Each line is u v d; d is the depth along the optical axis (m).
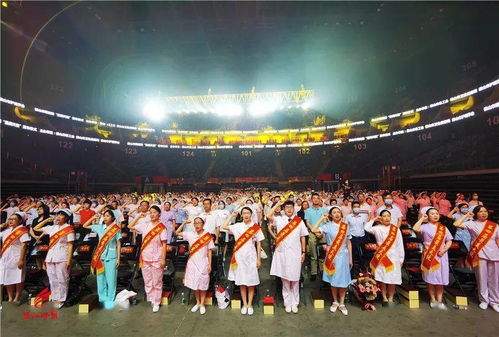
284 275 4.98
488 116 24.22
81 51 37.75
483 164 19.19
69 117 35.25
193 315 4.95
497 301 4.95
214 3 32.44
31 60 32.81
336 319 4.72
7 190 22.52
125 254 6.16
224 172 45.12
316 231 5.38
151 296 5.21
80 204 10.93
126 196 17.86
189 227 8.41
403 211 11.83
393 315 4.82
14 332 4.41
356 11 32.97
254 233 5.15
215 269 6.03
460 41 30.14
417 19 31.31
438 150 30.58
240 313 5.00
